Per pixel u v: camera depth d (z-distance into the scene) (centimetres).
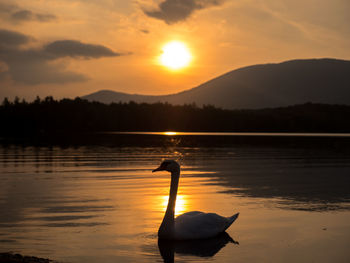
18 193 1463
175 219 957
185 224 925
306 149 4262
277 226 1022
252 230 987
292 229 993
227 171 2198
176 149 4219
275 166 2467
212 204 1289
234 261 769
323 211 1191
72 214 1127
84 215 1116
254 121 19025
